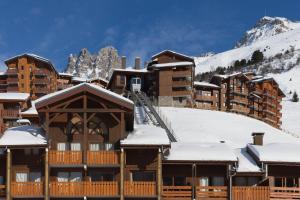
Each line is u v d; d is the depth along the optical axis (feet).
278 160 175.01
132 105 169.37
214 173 177.88
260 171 174.60
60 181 170.50
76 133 176.24
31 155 174.09
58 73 565.53
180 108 410.11
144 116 321.73
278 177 179.83
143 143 167.94
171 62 469.57
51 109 169.78
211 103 495.41
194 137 320.29
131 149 172.86
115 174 173.06
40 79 490.49
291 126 533.96
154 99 439.63
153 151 173.68
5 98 354.33
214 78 518.37
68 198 168.25
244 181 179.73
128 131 181.27
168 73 447.83
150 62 476.95
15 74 489.26
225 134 342.64
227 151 177.68
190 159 172.24
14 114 352.08
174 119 371.35
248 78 516.32
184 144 185.57
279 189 173.27
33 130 181.98
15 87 489.67
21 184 167.94
